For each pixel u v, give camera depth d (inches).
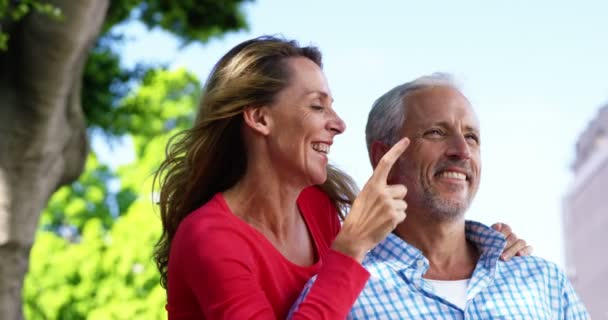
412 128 176.7
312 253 180.2
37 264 754.8
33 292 749.9
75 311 749.9
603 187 2426.2
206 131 174.4
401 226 177.6
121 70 641.6
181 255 163.9
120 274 740.0
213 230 162.9
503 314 170.1
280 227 173.5
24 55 395.5
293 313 154.8
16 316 411.8
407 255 173.0
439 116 175.2
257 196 171.5
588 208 2539.4
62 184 445.7
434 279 174.9
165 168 181.0
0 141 404.2
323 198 189.0
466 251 179.0
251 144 171.9
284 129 169.5
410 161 175.5
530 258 177.9
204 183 177.9
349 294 154.9
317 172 169.9
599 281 2406.5
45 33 387.5
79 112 438.9
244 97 170.1
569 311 176.1
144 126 808.3
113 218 970.1
